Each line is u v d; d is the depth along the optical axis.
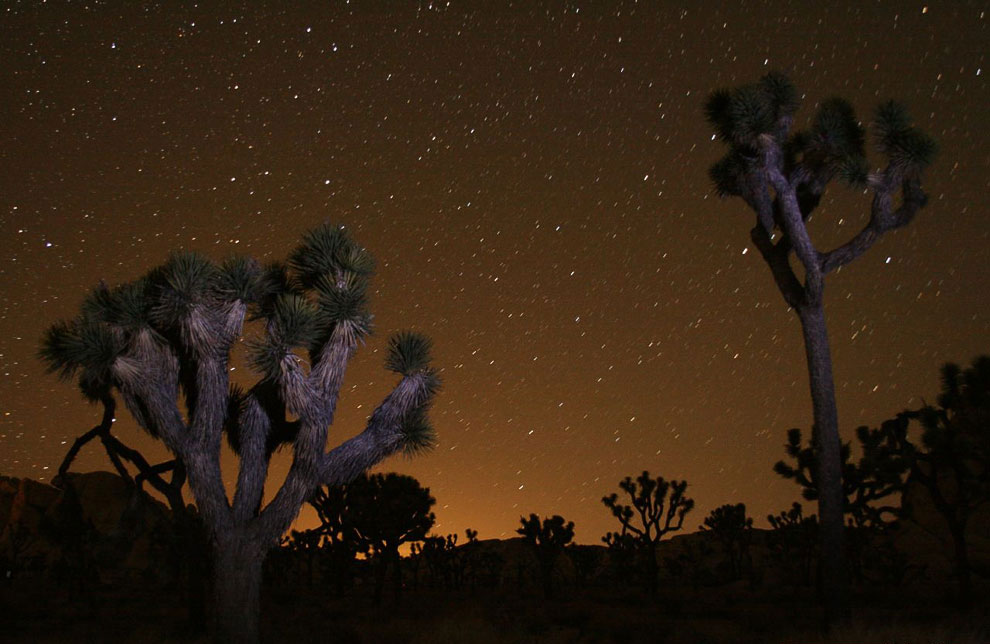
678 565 42.78
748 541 38.88
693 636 13.92
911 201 11.97
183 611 19.94
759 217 12.66
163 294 9.76
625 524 29.84
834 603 11.80
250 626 9.52
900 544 33.88
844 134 12.26
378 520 23.00
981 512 33.69
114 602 23.59
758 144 11.95
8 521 45.78
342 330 10.04
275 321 10.14
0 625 16.75
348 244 10.99
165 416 9.77
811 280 12.09
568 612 19.84
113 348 9.46
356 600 25.36
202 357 9.95
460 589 40.38
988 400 18.03
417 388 10.30
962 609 17.53
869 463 18.97
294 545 33.91
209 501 9.76
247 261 10.66
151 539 28.47
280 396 9.70
